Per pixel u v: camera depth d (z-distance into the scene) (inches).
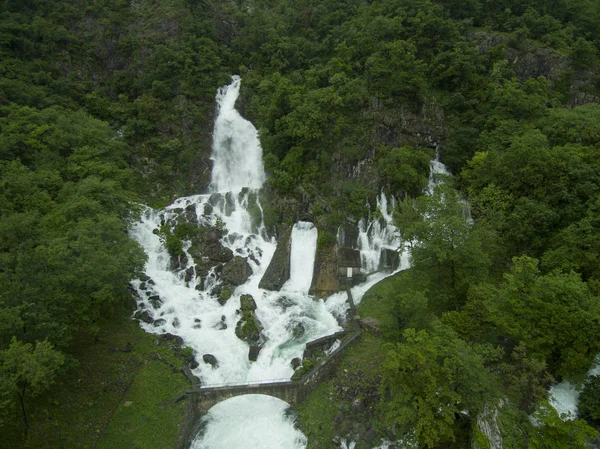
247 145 2568.9
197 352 1599.4
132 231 2080.5
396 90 2335.1
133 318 1718.8
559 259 1502.2
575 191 1692.9
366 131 2268.7
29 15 2723.9
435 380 1022.4
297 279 2055.9
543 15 2743.6
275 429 1325.0
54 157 1958.7
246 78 2699.3
